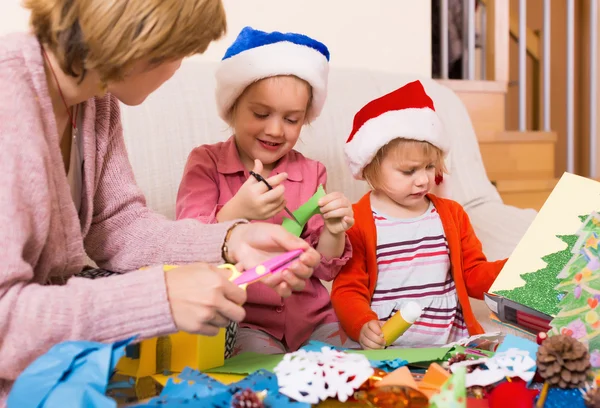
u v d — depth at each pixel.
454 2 2.85
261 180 1.13
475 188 1.97
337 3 2.14
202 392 0.67
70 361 0.65
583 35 3.83
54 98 0.89
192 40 0.80
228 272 0.80
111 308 0.72
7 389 0.78
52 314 0.71
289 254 0.81
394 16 2.24
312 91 1.35
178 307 0.72
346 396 0.68
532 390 0.73
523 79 3.05
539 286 0.92
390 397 0.68
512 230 1.79
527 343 0.85
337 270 1.29
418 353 0.87
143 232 1.04
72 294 0.73
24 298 0.72
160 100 1.63
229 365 0.85
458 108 2.08
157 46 0.77
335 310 1.29
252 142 1.32
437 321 1.33
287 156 1.43
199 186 1.34
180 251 1.00
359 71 1.95
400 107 1.35
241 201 1.13
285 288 0.85
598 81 3.39
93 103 1.01
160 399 0.66
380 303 1.34
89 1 0.75
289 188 1.39
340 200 1.19
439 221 1.41
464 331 1.35
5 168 0.75
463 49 2.86
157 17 0.75
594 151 3.39
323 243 1.26
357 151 1.37
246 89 1.30
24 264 0.74
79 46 0.79
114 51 0.76
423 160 1.33
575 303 0.84
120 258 1.04
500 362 0.78
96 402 0.60
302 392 0.68
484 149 2.59
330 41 2.15
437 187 1.82
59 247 0.87
